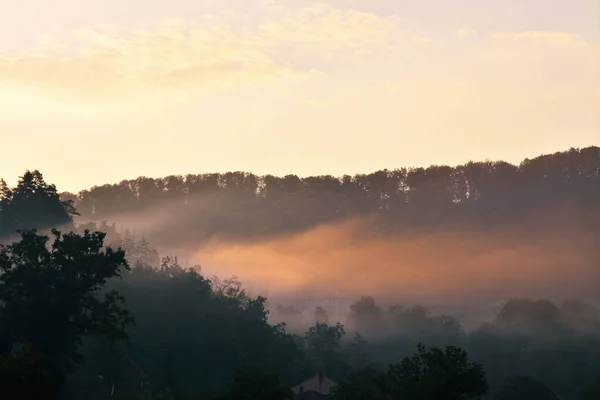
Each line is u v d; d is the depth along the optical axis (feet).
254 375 232.73
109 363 362.94
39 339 270.67
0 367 204.74
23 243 277.64
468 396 260.42
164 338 454.40
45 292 276.00
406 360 247.50
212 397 248.32
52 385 226.38
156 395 382.22
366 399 272.92
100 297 469.98
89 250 287.28
